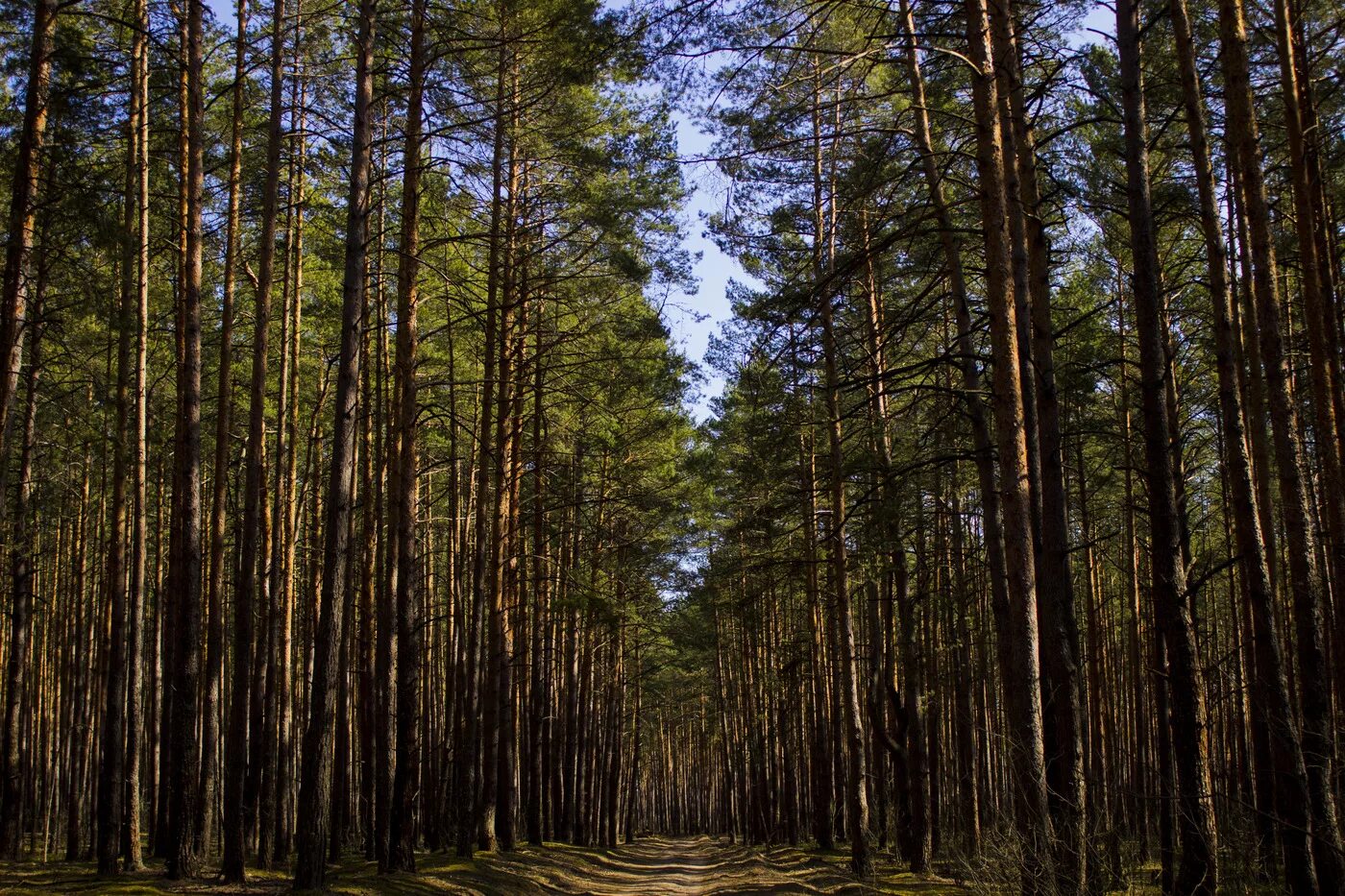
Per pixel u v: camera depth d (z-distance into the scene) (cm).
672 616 3494
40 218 1241
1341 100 1305
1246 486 1016
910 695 1923
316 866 1205
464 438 2689
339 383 1291
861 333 1800
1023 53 1145
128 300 1673
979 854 1016
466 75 1630
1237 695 1919
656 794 9075
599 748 3881
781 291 1520
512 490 2256
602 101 1931
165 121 1830
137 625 1672
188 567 1379
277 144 1496
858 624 3244
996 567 1152
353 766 2939
